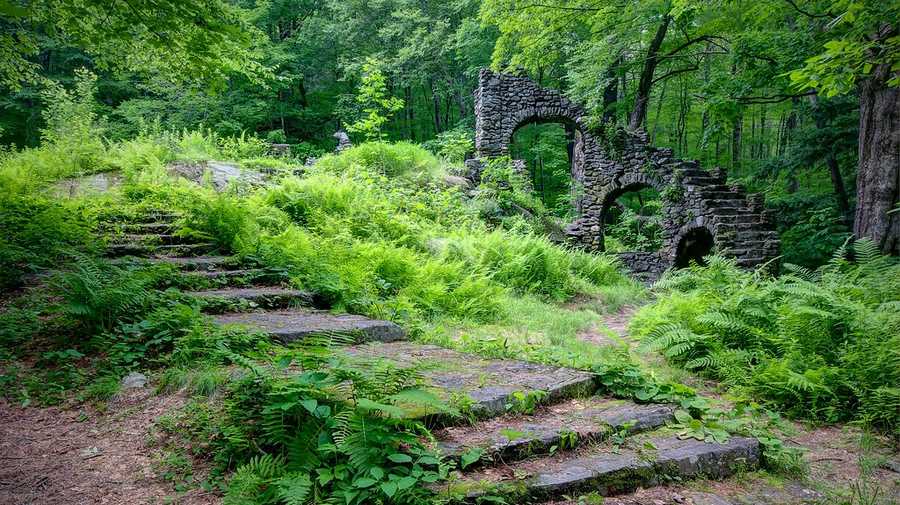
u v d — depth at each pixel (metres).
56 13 7.07
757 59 14.94
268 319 5.00
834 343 5.09
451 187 14.45
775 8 12.58
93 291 4.18
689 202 15.80
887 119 10.00
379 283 7.12
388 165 14.37
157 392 3.40
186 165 11.73
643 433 3.35
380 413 2.75
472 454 2.70
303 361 2.97
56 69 24.05
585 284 10.89
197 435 2.86
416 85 29.38
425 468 2.59
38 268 5.59
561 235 15.70
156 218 8.26
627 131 17.28
